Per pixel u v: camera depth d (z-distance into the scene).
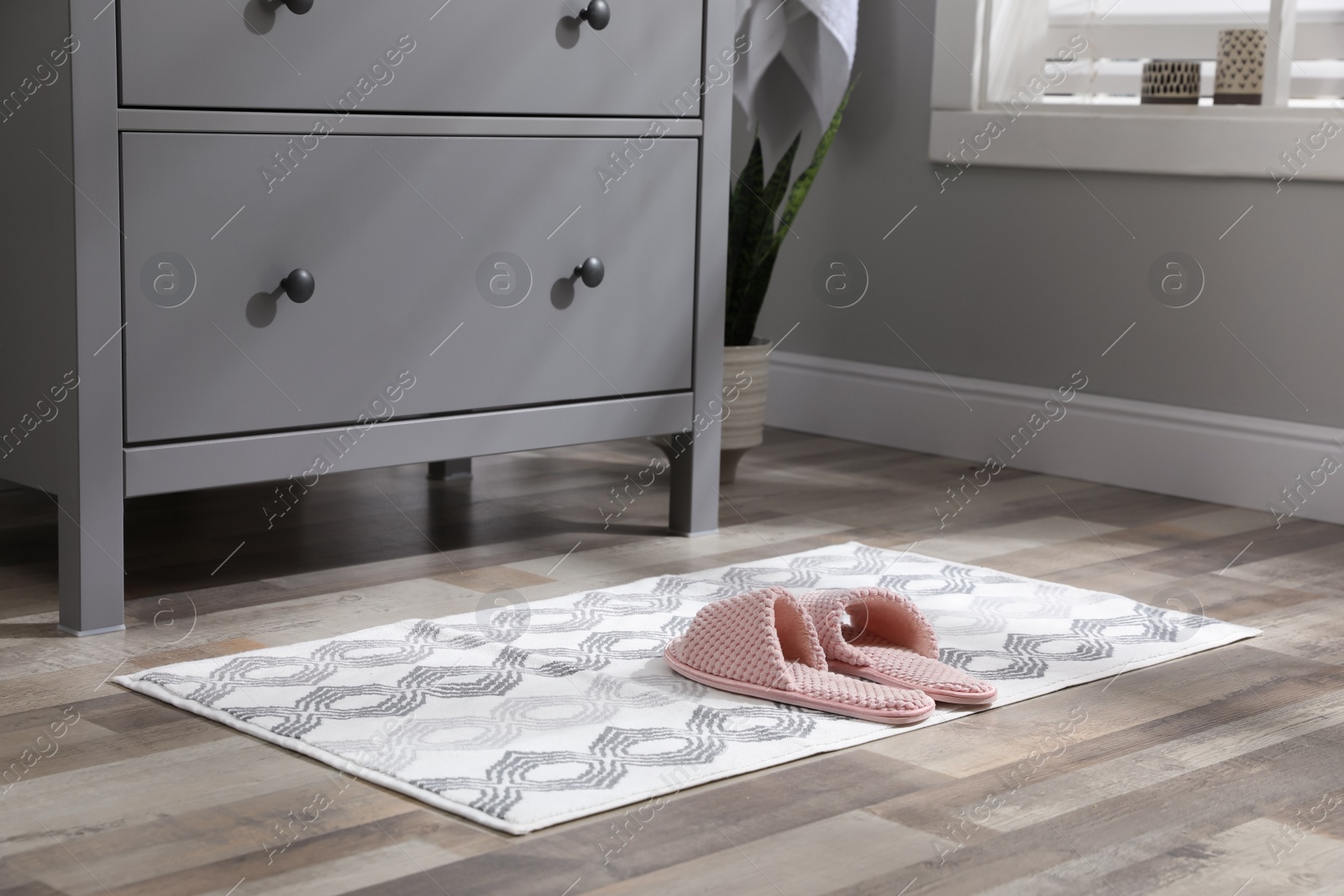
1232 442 2.35
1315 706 1.43
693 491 2.09
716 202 2.06
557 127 1.87
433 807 1.14
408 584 1.81
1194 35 2.52
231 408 1.65
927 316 2.77
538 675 1.46
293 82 1.64
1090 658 1.57
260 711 1.33
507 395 1.88
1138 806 1.18
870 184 2.83
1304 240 2.25
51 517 2.08
